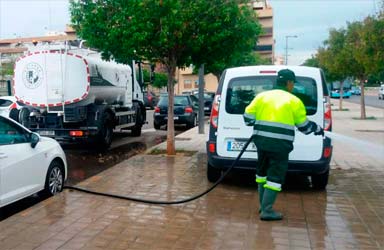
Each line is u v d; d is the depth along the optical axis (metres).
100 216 5.62
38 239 4.79
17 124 6.34
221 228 5.16
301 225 5.29
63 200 6.41
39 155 6.59
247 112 5.43
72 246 4.59
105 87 13.66
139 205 6.15
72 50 12.36
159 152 11.27
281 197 6.63
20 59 12.45
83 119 12.41
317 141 6.57
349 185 7.54
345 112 31.08
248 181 7.71
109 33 9.79
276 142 5.22
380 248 4.57
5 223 5.33
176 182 7.61
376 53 19.17
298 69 6.75
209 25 9.77
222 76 7.07
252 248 4.54
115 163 10.77
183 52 10.55
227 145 6.84
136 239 4.80
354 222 5.42
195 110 21.09
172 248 4.54
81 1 10.27
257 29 11.06
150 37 9.63
